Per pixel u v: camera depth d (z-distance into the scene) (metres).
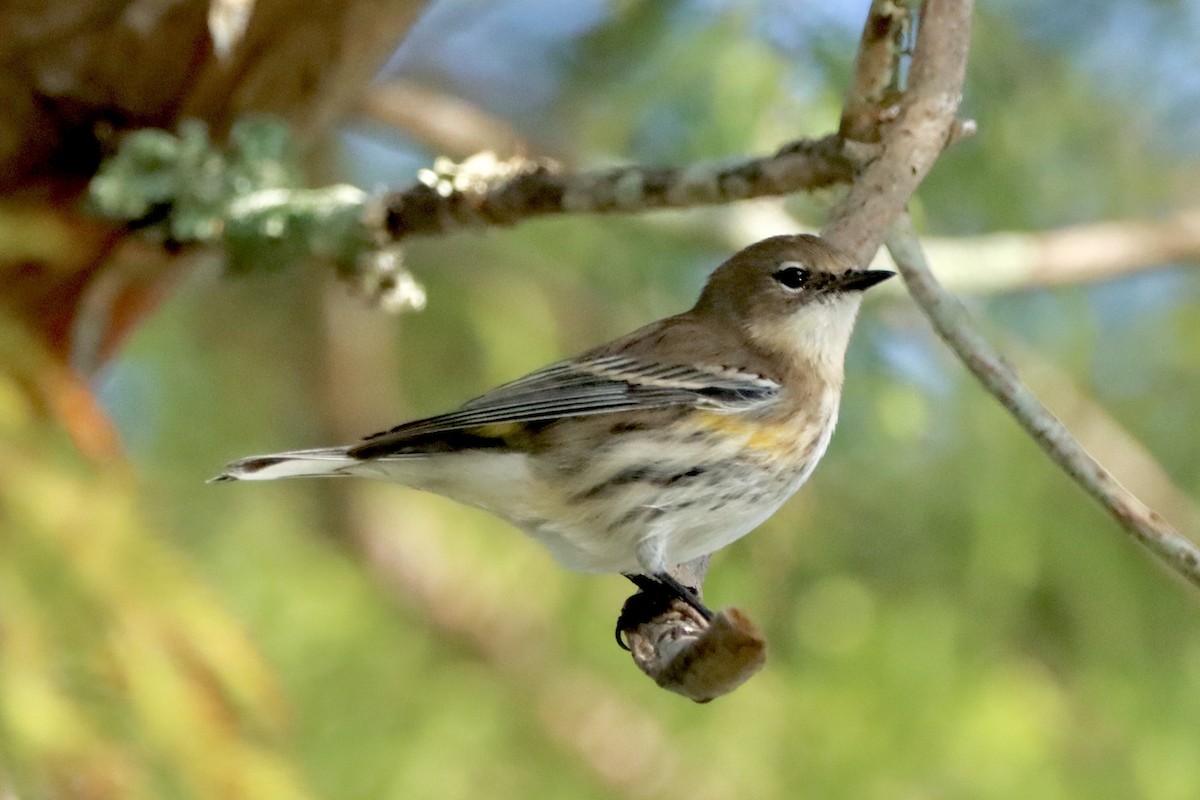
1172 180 13.75
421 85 14.80
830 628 11.86
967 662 11.70
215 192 9.34
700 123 11.99
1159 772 11.53
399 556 12.80
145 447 13.05
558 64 14.35
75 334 9.77
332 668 11.52
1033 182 12.95
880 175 7.95
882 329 12.56
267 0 9.27
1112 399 13.37
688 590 8.55
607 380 8.60
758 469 8.70
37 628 6.40
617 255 13.37
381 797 11.21
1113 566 12.16
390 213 9.20
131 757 6.52
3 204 9.52
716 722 11.70
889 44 7.70
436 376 13.85
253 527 12.20
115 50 9.30
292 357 13.76
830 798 11.29
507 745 11.90
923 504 12.28
